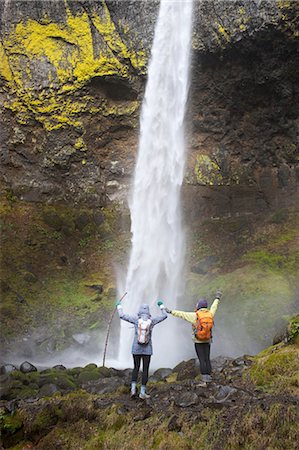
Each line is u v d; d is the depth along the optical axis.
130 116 22.27
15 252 19.95
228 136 22.17
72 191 22.45
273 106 20.88
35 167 22.14
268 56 19.52
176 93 21.62
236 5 19.14
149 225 22.14
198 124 22.08
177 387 8.38
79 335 16.94
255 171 21.92
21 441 7.51
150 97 21.92
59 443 7.18
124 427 7.11
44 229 21.22
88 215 22.27
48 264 20.23
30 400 8.71
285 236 19.06
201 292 17.03
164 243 21.55
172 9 20.98
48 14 21.47
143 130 22.50
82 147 22.12
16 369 12.28
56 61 21.47
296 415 6.46
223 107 21.73
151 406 7.65
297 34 18.44
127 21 21.23
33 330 17.08
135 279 20.75
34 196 21.97
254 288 15.96
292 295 15.25
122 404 7.75
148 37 21.17
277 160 21.55
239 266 18.05
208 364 8.44
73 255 21.02
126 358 16.34
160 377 10.32
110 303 18.84
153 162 22.50
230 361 9.83
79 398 8.20
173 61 21.36
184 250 20.80
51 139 21.86
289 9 18.03
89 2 21.22
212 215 21.84
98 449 6.91
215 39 19.83
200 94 21.61
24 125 21.77
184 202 22.05
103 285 19.83
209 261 19.25
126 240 21.98
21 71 21.48
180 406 7.41
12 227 20.75
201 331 8.38
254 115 21.47
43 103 21.59
